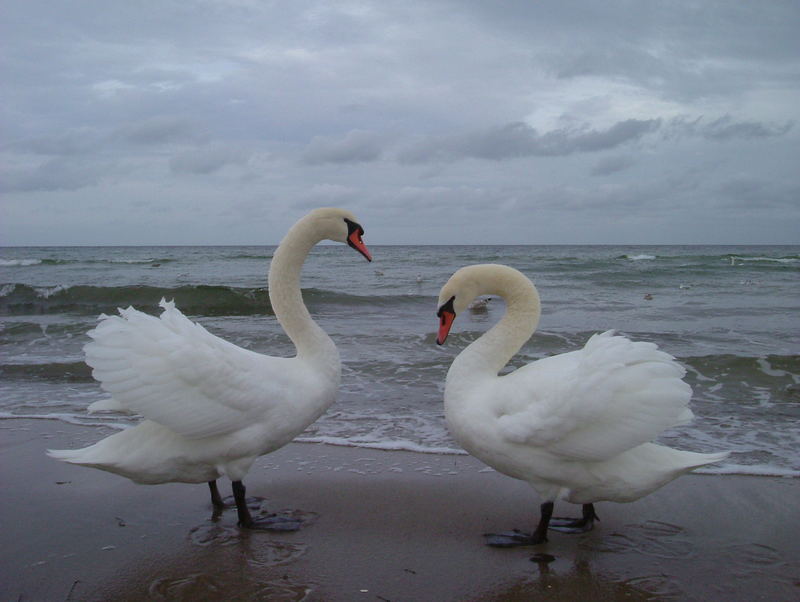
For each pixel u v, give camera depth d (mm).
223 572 1416
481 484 1863
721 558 1465
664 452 1455
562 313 5281
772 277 9305
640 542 1543
